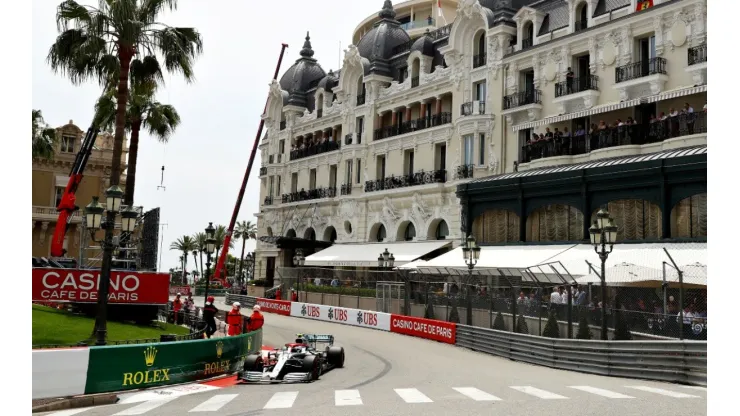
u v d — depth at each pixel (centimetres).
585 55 3444
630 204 2927
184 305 3769
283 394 1466
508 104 3791
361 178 5156
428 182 4347
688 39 2886
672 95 2844
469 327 2742
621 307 2045
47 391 1388
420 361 2281
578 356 1984
